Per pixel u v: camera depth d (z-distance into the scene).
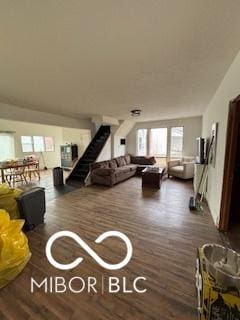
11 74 2.46
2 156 8.20
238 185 3.07
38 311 1.55
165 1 1.24
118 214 3.57
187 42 1.76
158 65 2.26
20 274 1.97
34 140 9.23
